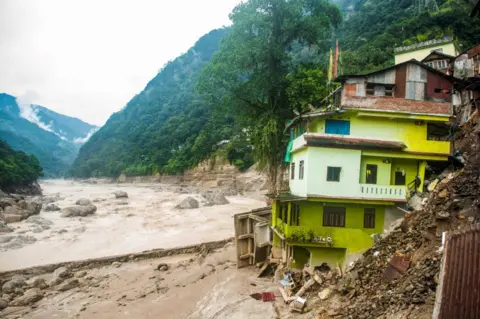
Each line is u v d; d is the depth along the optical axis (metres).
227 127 110.88
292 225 21.19
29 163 95.25
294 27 32.94
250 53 30.17
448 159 21.81
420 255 14.17
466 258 9.43
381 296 13.46
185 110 158.38
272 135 31.08
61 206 60.53
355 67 54.94
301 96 31.22
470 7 63.91
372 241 20.22
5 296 21.92
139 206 63.12
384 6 88.00
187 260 29.91
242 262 26.77
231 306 18.95
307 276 20.36
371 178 21.47
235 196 79.88
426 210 17.53
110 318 19.23
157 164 129.75
